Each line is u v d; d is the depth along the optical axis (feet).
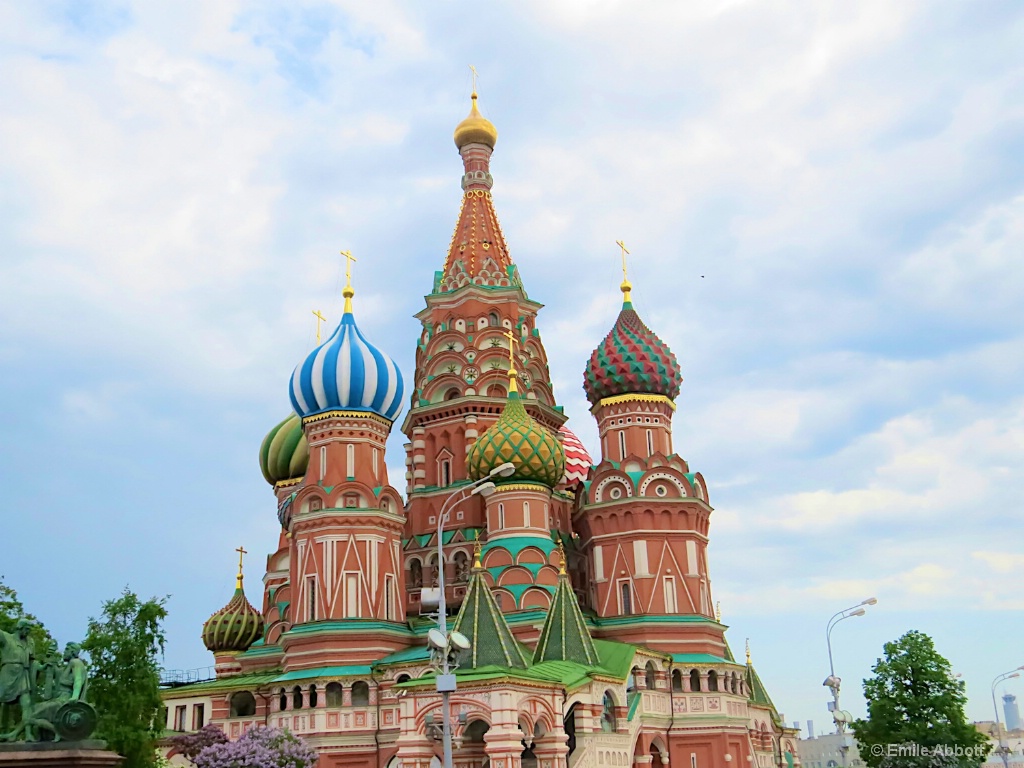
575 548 257.34
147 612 198.39
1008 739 467.52
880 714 218.18
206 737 222.89
